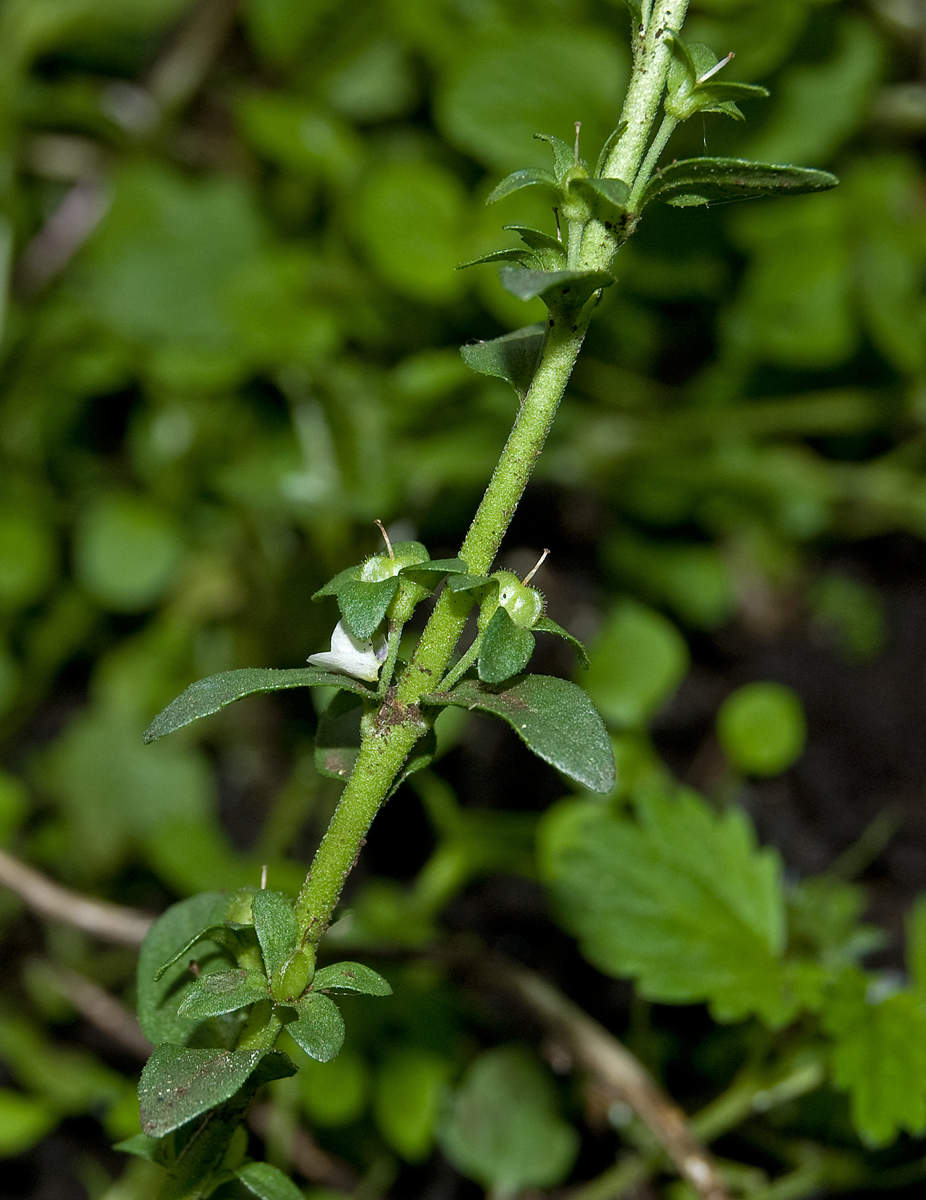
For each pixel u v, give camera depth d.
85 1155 0.19
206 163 0.29
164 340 0.26
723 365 0.28
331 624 0.26
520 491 0.13
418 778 0.20
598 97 0.24
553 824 0.19
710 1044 0.19
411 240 0.24
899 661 0.26
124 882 0.23
